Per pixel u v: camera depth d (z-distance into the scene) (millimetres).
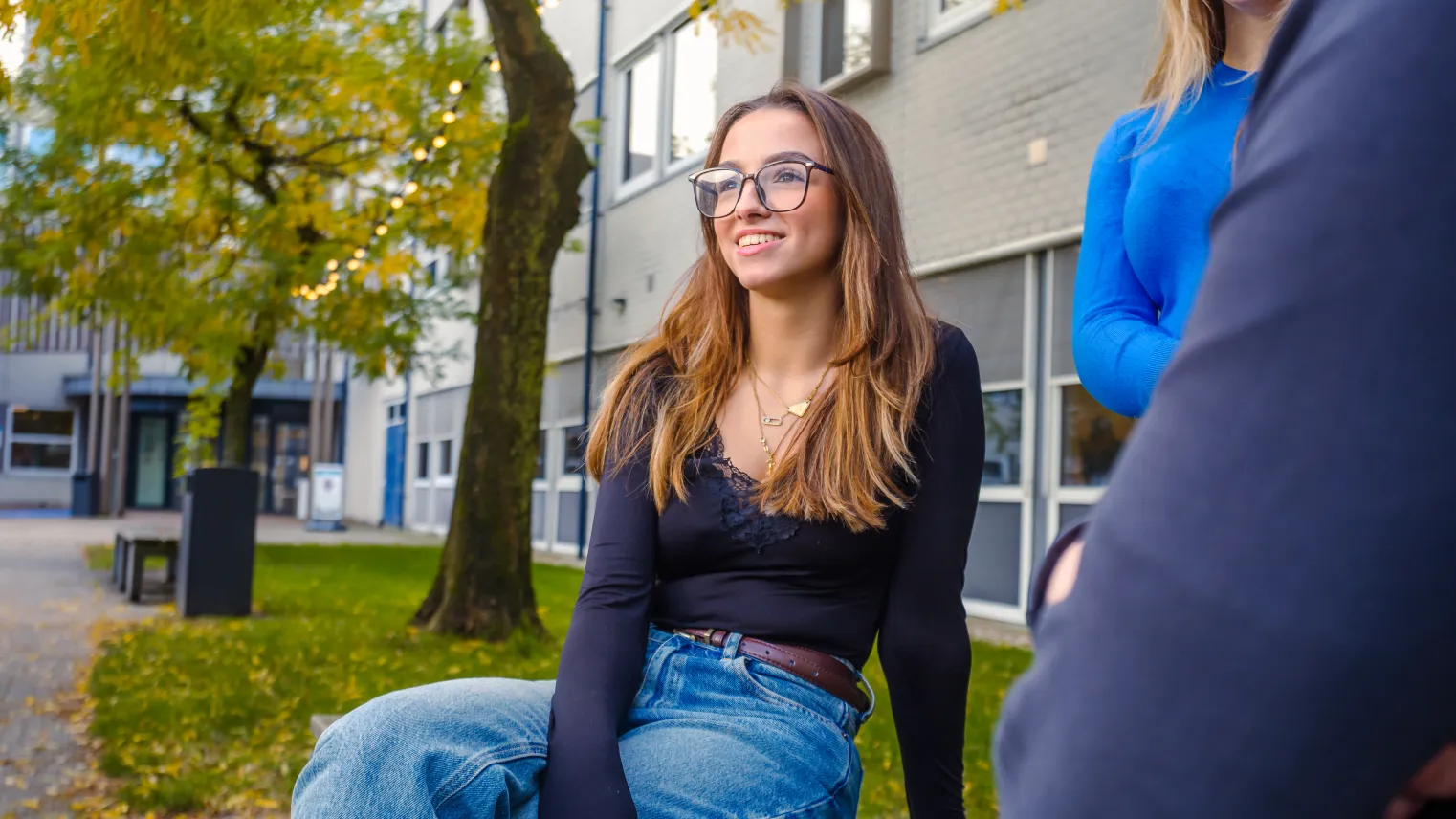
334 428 30859
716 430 1591
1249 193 327
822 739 1417
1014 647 7461
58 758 4578
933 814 1598
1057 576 428
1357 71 313
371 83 11164
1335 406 291
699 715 1422
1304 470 291
